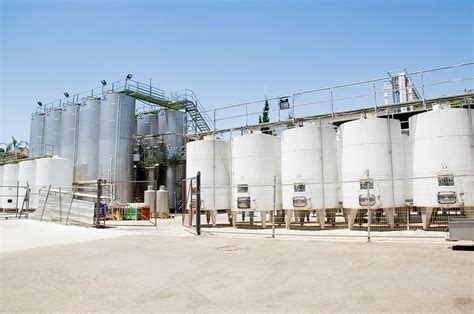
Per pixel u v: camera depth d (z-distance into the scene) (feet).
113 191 120.37
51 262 35.45
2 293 23.93
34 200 121.19
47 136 151.33
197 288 24.31
